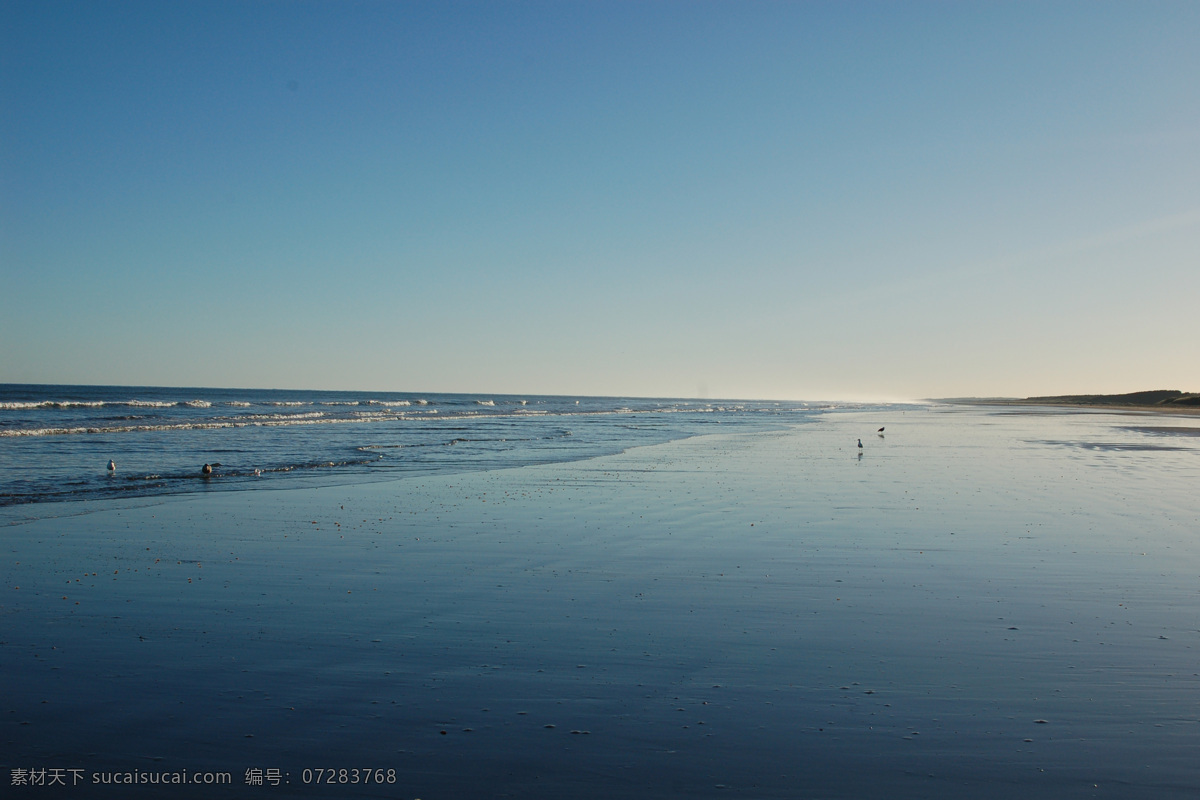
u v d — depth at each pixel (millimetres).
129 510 13055
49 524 11656
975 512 13281
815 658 5895
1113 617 7000
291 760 4281
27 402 67250
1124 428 48375
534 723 4734
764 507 13836
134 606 7270
